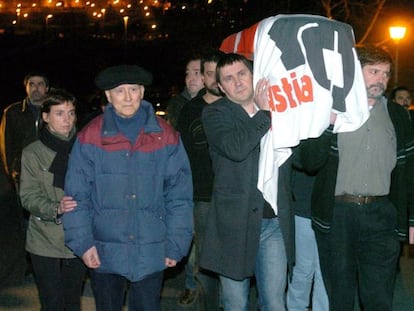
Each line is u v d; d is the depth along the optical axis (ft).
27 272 24.89
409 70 76.74
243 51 17.37
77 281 17.03
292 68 14.88
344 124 15.42
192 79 22.02
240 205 15.35
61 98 16.66
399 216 16.65
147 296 14.79
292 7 69.00
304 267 17.99
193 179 18.24
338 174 16.19
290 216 15.60
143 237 14.39
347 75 15.11
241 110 15.56
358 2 71.05
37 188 16.70
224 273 15.52
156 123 14.58
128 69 14.30
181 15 74.54
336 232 16.37
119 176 14.33
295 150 16.38
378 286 16.57
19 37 81.15
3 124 24.82
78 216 14.48
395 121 16.46
